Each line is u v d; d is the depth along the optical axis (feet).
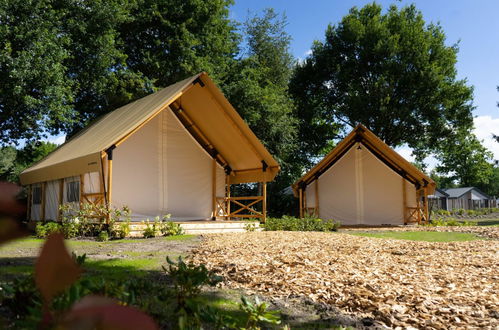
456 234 47.16
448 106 109.91
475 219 124.47
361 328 13.60
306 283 18.92
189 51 84.28
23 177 61.57
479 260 26.32
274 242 33.19
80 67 72.79
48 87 61.93
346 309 15.74
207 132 56.95
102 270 19.65
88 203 45.83
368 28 117.19
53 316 1.43
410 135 115.65
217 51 94.79
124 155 50.88
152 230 42.29
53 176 50.24
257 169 57.57
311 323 13.69
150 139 53.42
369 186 72.43
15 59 57.98
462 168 219.82
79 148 51.39
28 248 26.66
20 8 61.93
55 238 1.28
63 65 70.79
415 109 113.60
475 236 44.55
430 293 17.88
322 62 123.03
